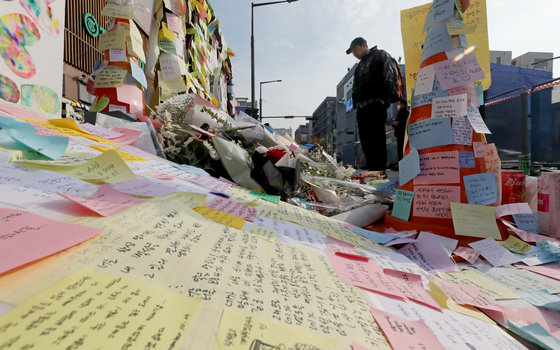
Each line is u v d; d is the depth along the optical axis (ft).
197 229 2.82
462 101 5.58
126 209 2.68
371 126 19.16
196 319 1.52
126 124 6.20
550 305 2.94
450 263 4.31
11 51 5.37
